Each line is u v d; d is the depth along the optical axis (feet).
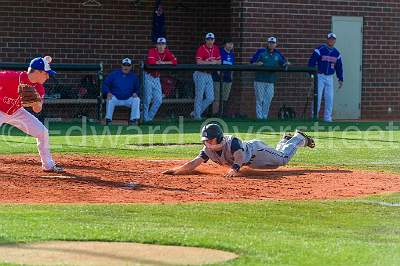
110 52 152.87
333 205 61.98
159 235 49.03
